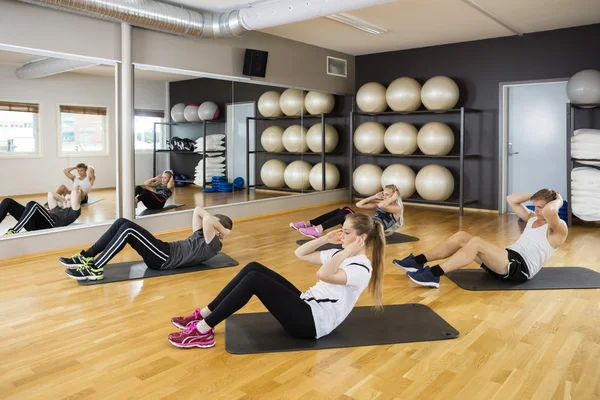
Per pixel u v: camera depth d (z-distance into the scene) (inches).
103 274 158.2
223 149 257.1
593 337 110.5
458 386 88.5
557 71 267.4
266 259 181.5
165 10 205.0
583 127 259.8
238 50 258.1
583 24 256.2
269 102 280.8
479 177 297.3
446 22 250.2
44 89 187.3
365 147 314.3
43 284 150.1
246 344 104.8
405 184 298.8
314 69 308.5
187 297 138.6
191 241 165.9
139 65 213.9
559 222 140.6
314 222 206.1
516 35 279.0
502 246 205.3
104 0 183.5
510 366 96.3
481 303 133.2
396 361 98.3
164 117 227.5
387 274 161.9
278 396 85.0
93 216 204.7
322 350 103.0
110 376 92.4
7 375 92.9
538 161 281.1
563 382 89.9
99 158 205.0
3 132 178.2
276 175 290.0
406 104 299.9
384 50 323.9
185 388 87.8
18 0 174.1
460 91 300.7
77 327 117.0
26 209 185.2
